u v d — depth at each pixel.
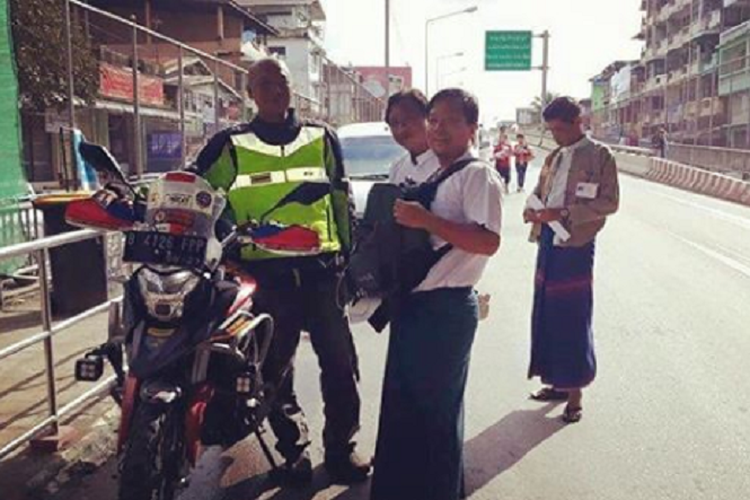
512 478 4.54
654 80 71.88
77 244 7.92
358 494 4.27
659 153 42.16
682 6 65.31
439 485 3.58
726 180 25.22
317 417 5.50
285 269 4.21
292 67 45.75
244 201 4.18
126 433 3.36
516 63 45.66
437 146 3.51
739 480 4.51
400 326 3.52
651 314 8.75
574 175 5.39
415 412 3.53
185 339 3.37
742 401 5.87
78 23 15.55
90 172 9.70
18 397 5.38
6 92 8.61
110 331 3.88
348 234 4.38
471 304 3.51
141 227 3.52
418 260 3.41
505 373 6.61
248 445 4.93
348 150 11.71
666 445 5.02
